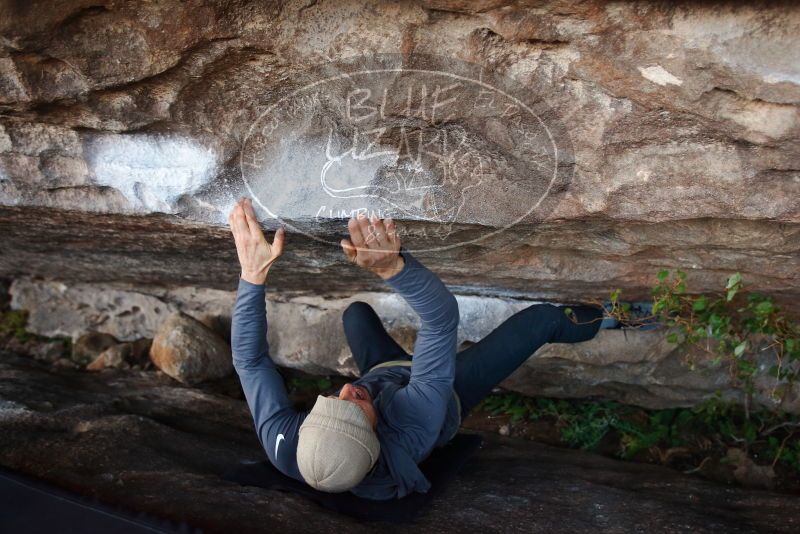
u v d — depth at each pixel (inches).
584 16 65.3
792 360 120.2
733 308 114.9
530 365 136.7
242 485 100.3
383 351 119.1
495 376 110.0
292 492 98.9
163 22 71.6
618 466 124.8
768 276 100.8
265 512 92.4
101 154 90.7
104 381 150.3
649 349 128.3
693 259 100.0
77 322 171.6
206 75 77.5
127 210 100.2
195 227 106.0
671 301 106.1
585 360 131.5
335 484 86.5
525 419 143.9
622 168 79.4
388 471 95.2
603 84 71.2
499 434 139.9
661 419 138.3
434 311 88.0
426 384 94.2
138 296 167.0
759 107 69.0
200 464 110.0
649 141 76.0
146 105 81.5
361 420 87.7
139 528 87.1
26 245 137.7
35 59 76.4
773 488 122.6
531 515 98.4
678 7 63.5
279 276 135.8
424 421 94.7
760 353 124.8
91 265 149.4
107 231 116.9
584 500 103.5
